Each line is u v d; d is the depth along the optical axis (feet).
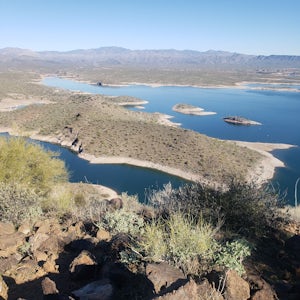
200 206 23.43
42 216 29.09
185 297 11.53
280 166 252.62
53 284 13.88
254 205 23.08
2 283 15.10
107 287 14.37
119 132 314.55
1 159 59.77
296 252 18.75
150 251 15.51
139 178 232.73
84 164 261.24
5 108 556.10
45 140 323.16
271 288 14.14
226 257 14.79
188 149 271.28
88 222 26.11
